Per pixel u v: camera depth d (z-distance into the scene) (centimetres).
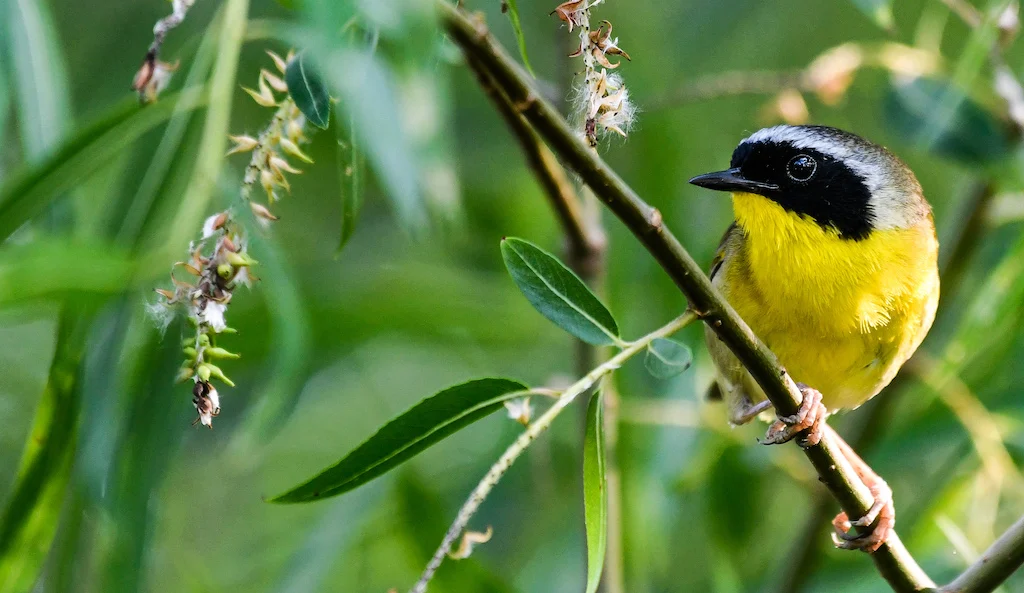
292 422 1294
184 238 612
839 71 995
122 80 1100
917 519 1046
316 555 998
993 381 1130
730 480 1112
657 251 566
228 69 603
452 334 1105
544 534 1123
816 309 878
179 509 1205
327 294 1083
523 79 524
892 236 881
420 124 543
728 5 1316
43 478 703
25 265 634
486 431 1230
